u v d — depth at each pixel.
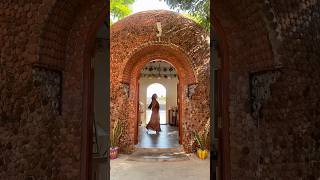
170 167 6.85
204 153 7.79
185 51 8.22
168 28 8.25
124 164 7.18
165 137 11.52
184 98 9.07
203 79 8.21
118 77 8.32
